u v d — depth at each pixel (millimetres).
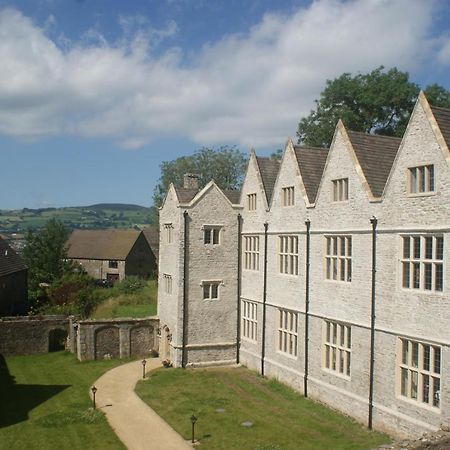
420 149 20484
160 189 71562
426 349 20328
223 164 69250
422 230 20234
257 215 33000
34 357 37469
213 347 34219
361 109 50844
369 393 22672
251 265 33844
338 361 25000
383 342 22078
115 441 21578
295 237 28844
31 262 56500
